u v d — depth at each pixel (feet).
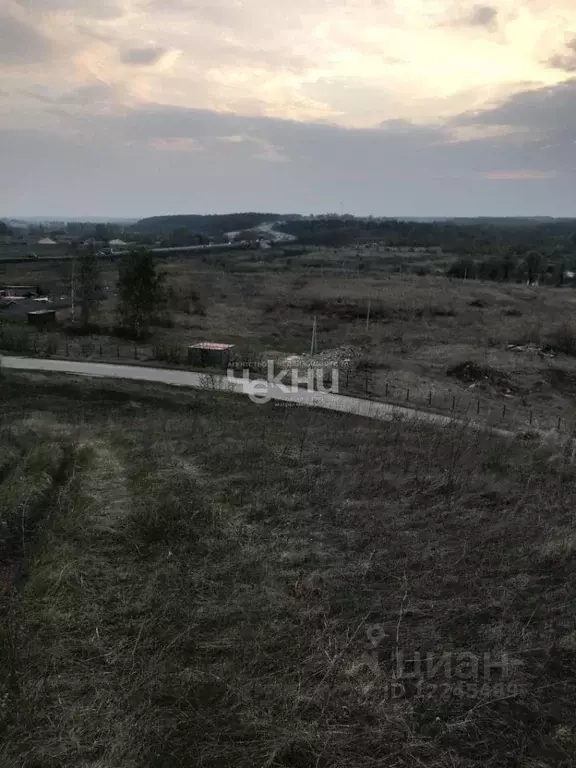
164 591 28.78
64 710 21.52
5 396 81.46
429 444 55.72
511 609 28.14
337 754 19.86
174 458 48.60
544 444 56.65
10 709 21.43
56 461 45.60
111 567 30.94
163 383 91.91
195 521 36.35
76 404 80.43
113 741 20.17
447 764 19.54
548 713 21.76
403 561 32.63
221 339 133.18
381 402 82.99
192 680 22.97
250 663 24.11
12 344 111.45
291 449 52.85
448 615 27.63
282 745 19.97
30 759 19.51
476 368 104.27
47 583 28.68
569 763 19.60
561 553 33.35
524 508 40.22
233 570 31.17
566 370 109.60
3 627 25.54
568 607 28.32
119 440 55.11
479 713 21.67
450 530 36.76
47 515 36.52
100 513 36.68
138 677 23.11
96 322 139.44
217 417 70.49
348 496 42.01
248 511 38.52
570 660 24.56
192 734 20.56
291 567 31.89
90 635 25.62
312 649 25.11
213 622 26.76
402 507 40.19
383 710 21.63
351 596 28.99
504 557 33.12
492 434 63.72
